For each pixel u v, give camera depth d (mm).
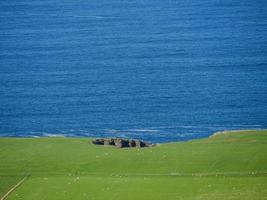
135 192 179125
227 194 175875
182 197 174875
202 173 192250
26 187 184750
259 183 183500
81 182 186875
